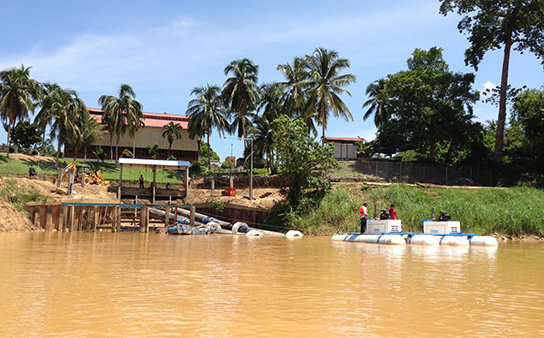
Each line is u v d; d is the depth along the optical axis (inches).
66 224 1127.6
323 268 472.1
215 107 2758.4
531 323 245.3
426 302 298.5
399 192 1371.8
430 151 2127.2
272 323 239.0
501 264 533.0
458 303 296.8
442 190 1462.8
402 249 743.1
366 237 910.4
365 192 1418.6
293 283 370.3
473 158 1930.4
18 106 2448.3
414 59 2143.2
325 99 1940.2
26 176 1781.5
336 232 1187.3
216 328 227.9
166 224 1210.6
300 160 1366.9
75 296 306.2
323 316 255.9
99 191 1750.7
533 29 1833.2
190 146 3085.6
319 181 1368.1
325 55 1980.8
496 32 1899.6
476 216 1136.8
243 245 795.4
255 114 2519.7
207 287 346.0
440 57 2102.6
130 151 2997.0
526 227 1098.7
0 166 2201.0
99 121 2999.5
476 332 225.8
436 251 707.4
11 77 2402.8
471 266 506.9
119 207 1155.9
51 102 2518.5
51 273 412.8
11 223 1088.8
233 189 1739.7
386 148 2193.7
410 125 1935.3
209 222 1277.1
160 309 269.1
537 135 1881.2
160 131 3051.2
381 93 2042.3
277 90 2203.5
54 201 1178.0
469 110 2004.2
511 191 1482.5
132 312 260.5
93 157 2947.8
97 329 223.8
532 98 1955.0
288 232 1149.7
